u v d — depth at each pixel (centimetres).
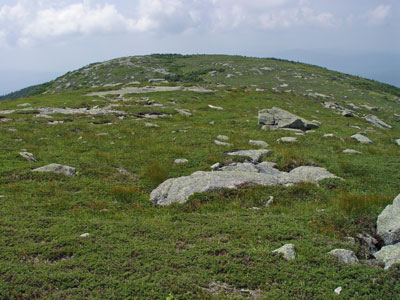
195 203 1288
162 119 3453
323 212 1207
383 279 782
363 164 1953
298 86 8706
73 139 2244
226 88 6569
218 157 1942
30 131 2416
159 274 762
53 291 689
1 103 4528
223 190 1368
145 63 13412
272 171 1816
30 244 867
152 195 1390
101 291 696
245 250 887
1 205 1131
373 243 1045
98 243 895
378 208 1234
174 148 2119
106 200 1312
